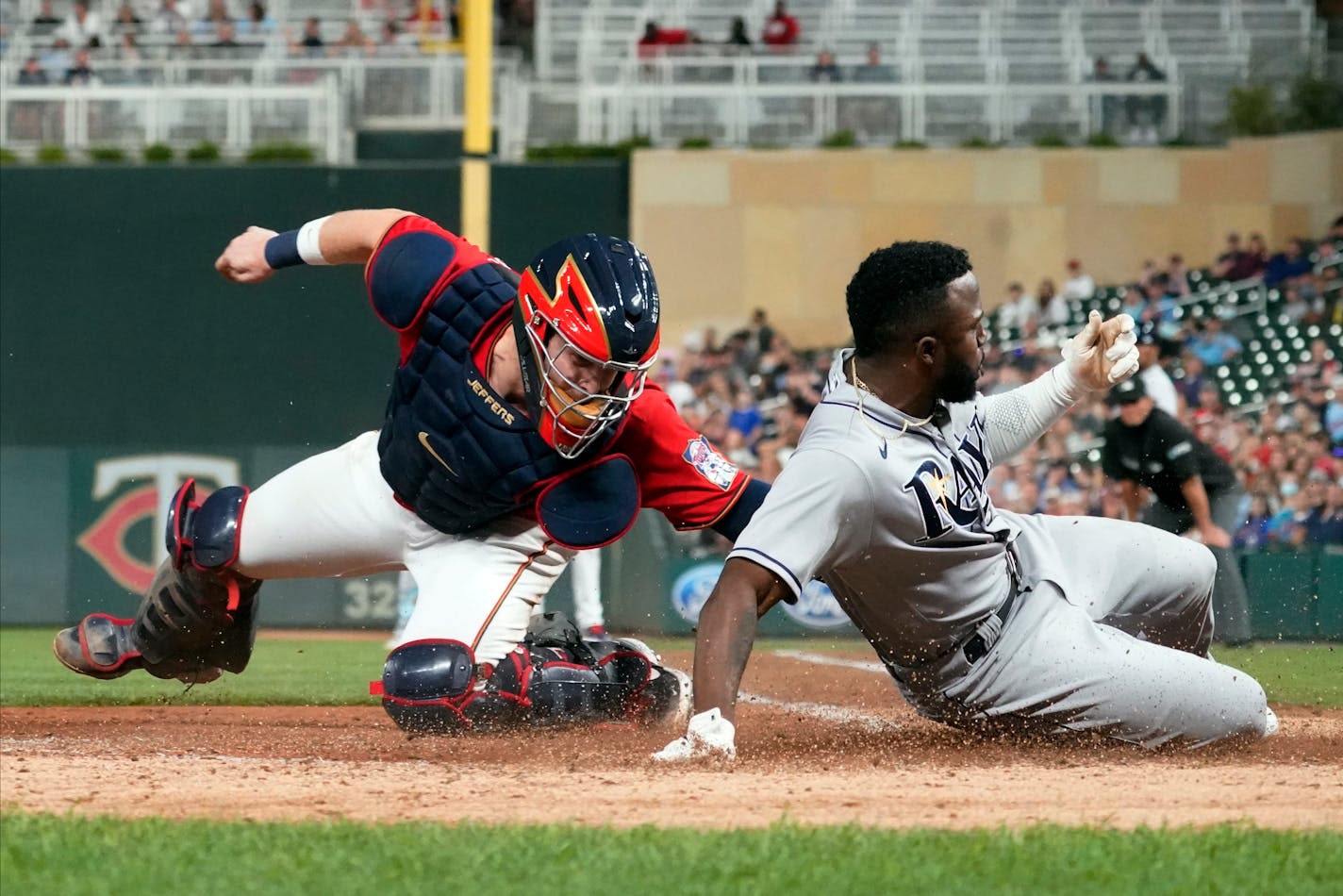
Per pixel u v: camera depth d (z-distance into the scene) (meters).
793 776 15.37
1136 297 68.81
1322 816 13.62
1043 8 78.12
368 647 49.50
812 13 79.56
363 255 19.09
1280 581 50.88
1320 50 74.62
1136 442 37.94
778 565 16.02
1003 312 69.62
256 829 12.10
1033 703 17.78
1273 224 71.19
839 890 10.24
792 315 71.62
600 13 80.38
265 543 19.91
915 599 17.39
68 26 78.50
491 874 10.57
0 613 60.28
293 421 65.56
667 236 70.88
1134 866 11.02
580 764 16.53
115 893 10.06
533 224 68.69
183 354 65.56
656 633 56.44
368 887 10.23
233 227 65.94
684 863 10.89
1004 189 71.69
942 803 14.04
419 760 17.27
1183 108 72.88
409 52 75.94
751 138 73.00
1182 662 17.72
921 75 74.44
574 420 17.06
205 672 22.42
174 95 70.88
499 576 19.45
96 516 60.59
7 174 65.50
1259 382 66.25
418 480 18.70
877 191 71.75
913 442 16.66
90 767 16.33
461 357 17.78
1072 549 19.14
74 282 65.56
